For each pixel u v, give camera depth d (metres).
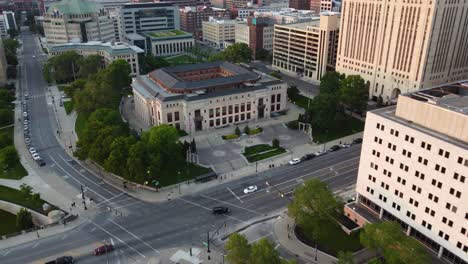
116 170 133.62
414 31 192.75
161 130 141.38
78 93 198.00
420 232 98.38
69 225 114.50
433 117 93.00
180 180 137.88
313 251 102.25
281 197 127.12
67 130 184.50
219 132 179.62
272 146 163.25
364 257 99.50
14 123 193.75
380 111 108.19
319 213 103.12
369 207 115.38
